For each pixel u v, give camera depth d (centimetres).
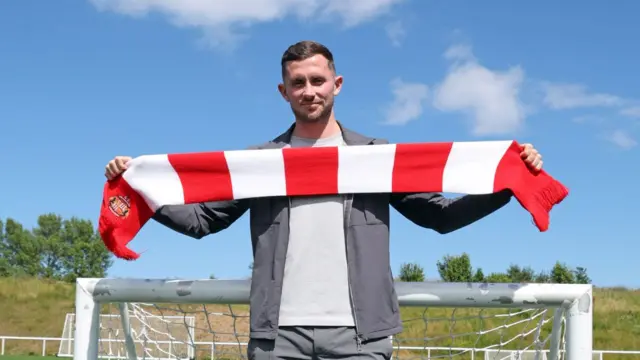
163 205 280
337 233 265
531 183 272
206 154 280
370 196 272
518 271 3369
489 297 287
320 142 284
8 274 6612
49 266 7100
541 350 368
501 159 273
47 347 1980
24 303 2488
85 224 7338
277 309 255
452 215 278
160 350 440
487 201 274
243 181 277
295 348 255
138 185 281
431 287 290
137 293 302
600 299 2509
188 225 283
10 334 2214
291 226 268
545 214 270
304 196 272
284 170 275
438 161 275
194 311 375
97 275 7138
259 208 276
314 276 259
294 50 272
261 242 269
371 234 264
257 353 258
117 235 278
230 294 298
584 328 284
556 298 286
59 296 2619
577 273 3272
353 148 275
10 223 7138
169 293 301
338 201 270
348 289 258
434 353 1191
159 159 281
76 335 303
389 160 274
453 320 370
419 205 283
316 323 253
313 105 273
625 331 2077
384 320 254
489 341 979
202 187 280
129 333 346
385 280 259
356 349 251
